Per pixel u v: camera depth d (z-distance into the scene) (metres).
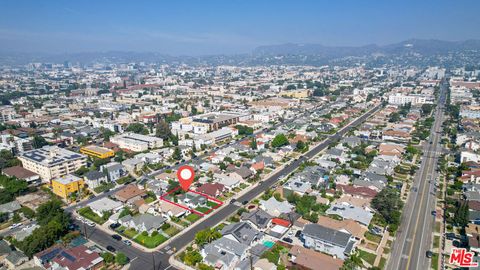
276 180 162.00
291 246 104.75
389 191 134.88
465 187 143.88
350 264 90.25
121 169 170.62
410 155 191.12
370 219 117.75
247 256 99.31
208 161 191.00
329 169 171.88
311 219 118.56
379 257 98.94
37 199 146.12
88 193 151.00
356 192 139.50
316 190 146.88
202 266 95.25
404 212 127.38
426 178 161.25
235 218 122.25
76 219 127.38
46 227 108.56
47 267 98.06
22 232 113.94
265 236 110.94
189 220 124.44
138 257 102.62
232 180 156.38
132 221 119.50
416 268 93.94
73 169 174.12
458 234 111.00
